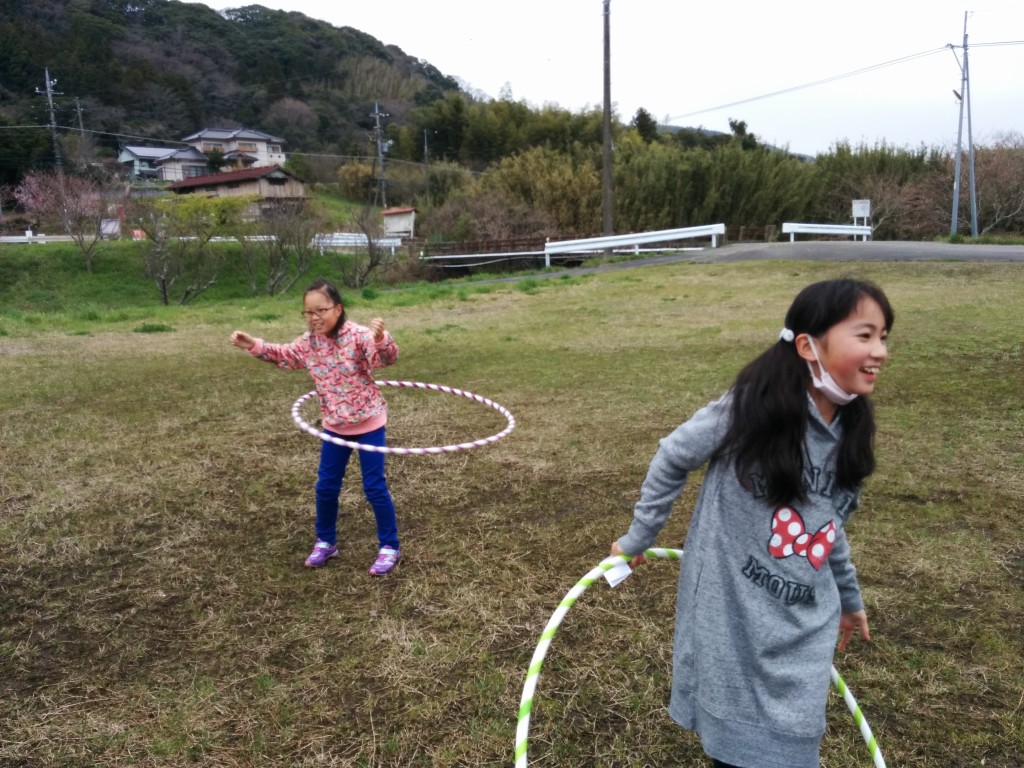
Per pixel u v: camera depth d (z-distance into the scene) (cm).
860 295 187
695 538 207
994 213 3822
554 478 536
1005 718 287
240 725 293
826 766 265
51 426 684
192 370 924
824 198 3991
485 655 332
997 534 428
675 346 966
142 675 326
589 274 1895
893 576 388
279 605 381
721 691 199
